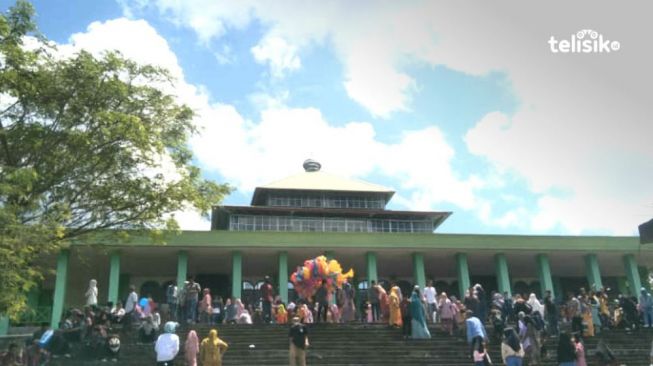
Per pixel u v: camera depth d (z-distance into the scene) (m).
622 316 24.33
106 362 16.70
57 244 13.98
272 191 39.75
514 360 14.52
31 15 13.84
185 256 28.34
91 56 14.84
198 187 17.47
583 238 31.50
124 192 15.77
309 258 30.91
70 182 15.01
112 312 21.66
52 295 31.41
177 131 17.00
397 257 31.78
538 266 31.62
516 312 20.59
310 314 22.00
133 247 27.58
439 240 30.39
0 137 13.92
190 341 14.63
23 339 19.77
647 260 34.03
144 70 15.76
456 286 36.62
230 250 29.06
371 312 23.53
